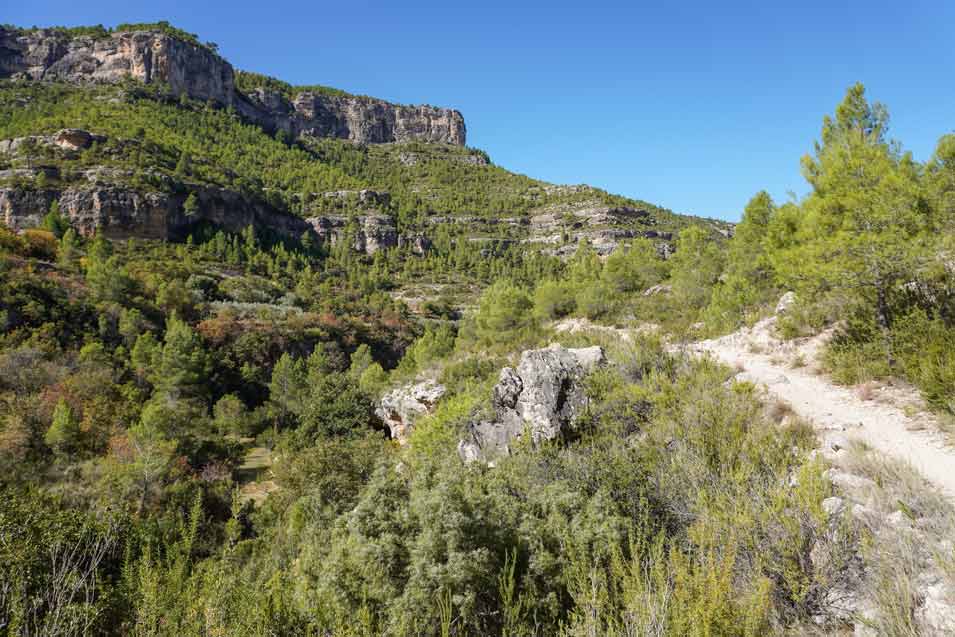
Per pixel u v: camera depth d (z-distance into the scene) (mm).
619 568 4176
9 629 4191
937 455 6082
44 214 78750
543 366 11805
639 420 9430
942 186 11648
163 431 28469
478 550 4598
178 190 95188
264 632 4461
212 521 19406
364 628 4227
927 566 3852
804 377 10586
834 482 5465
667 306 25172
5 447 22250
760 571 3996
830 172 12250
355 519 5355
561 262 123375
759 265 22391
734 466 6145
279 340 63406
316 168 159875
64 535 5633
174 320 54438
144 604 4844
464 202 170250
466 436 12422
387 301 93625
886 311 10492
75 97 129875
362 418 30609
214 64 171500
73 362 38969
